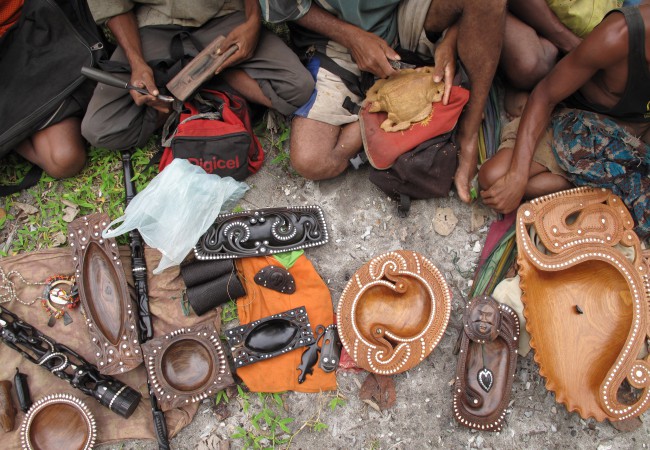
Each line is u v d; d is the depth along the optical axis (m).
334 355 2.48
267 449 2.46
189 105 2.59
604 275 2.49
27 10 2.51
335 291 2.66
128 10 2.59
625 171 2.45
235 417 2.50
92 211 2.75
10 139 2.54
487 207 2.74
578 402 2.38
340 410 2.51
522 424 2.52
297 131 2.63
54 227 2.72
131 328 2.42
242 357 2.44
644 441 2.51
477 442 2.50
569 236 2.49
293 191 2.79
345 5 2.44
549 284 2.52
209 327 2.46
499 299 2.52
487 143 2.77
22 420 2.38
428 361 2.57
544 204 2.52
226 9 2.70
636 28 2.04
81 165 2.75
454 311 2.63
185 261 2.58
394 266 2.50
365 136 2.59
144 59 2.58
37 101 2.55
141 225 2.48
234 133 2.52
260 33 2.66
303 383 2.48
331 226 2.75
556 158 2.54
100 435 2.43
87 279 2.47
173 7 2.58
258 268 2.57
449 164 2.56
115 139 2.61
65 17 2.59
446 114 2.46
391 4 2.51
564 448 2.50
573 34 2.65
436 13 2.45
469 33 2.32
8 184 2.79
